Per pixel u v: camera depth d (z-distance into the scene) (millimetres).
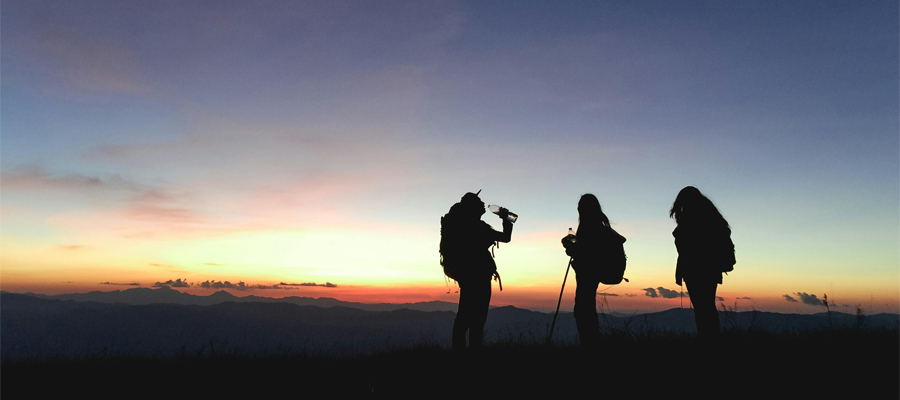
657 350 5586
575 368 5156
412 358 6461
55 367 6168
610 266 6055
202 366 6316
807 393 3857
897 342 5453
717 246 5641
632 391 4266
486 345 6801
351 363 6492
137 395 5020
